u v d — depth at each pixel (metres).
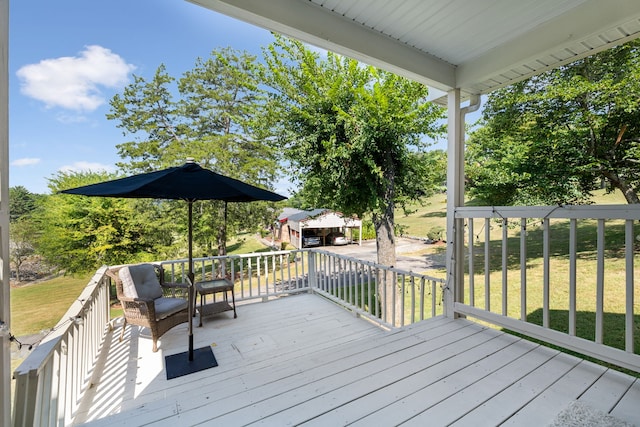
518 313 4.36
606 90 4.20
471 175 5.86
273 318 4.02
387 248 6.66
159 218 10.76
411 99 5.29
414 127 5.54
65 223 9.30
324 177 5.84
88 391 2.41
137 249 10.48
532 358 2.02
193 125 12.45
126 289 3.29
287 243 21.48
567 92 4.45
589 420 1.39
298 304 4.60
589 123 4.43
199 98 12.23
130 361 2.88
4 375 1.08
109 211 9.75
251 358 2.94
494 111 5.70
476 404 1.54
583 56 2.39
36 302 7.00
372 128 5.25
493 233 8.09
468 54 2.68
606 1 1.94
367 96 5.09
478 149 5.85
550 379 1.76
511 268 6.06
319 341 3.31
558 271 4.80
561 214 2.08
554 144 4.75
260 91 6.41
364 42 2.28
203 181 2.44
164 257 10.56
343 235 19.91
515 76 2.74
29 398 1.27
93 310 2.80
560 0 1.99
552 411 1.48
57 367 1.69
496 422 1.40
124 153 11.54
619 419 1.40
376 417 1.44
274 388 1.70
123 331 3.34
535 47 2.29
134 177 2.46
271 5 1.87
